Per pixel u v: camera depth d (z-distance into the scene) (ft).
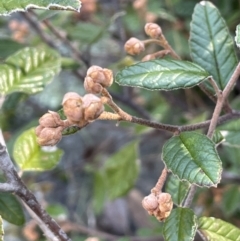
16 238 2.63
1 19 2.63
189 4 2.27
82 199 3.27
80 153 3.26
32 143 1.58
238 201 2.14
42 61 1.68
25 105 2.79
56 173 2.73
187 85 1.30
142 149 3.26
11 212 1.53
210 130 1.32
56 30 2.01
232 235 1.34
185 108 2.53
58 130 1.22
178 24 2.29
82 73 2.18
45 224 1.36
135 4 2.13
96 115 1.19
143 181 3.28
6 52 1.94
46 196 3.29
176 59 1.38
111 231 3.08
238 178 2.13
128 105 2.25
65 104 1.18
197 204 2.24
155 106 2.82
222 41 1.50
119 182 2.19
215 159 1.24
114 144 3.12
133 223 3.12
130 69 1.32
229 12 2.23
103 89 1.23
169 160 1.27
